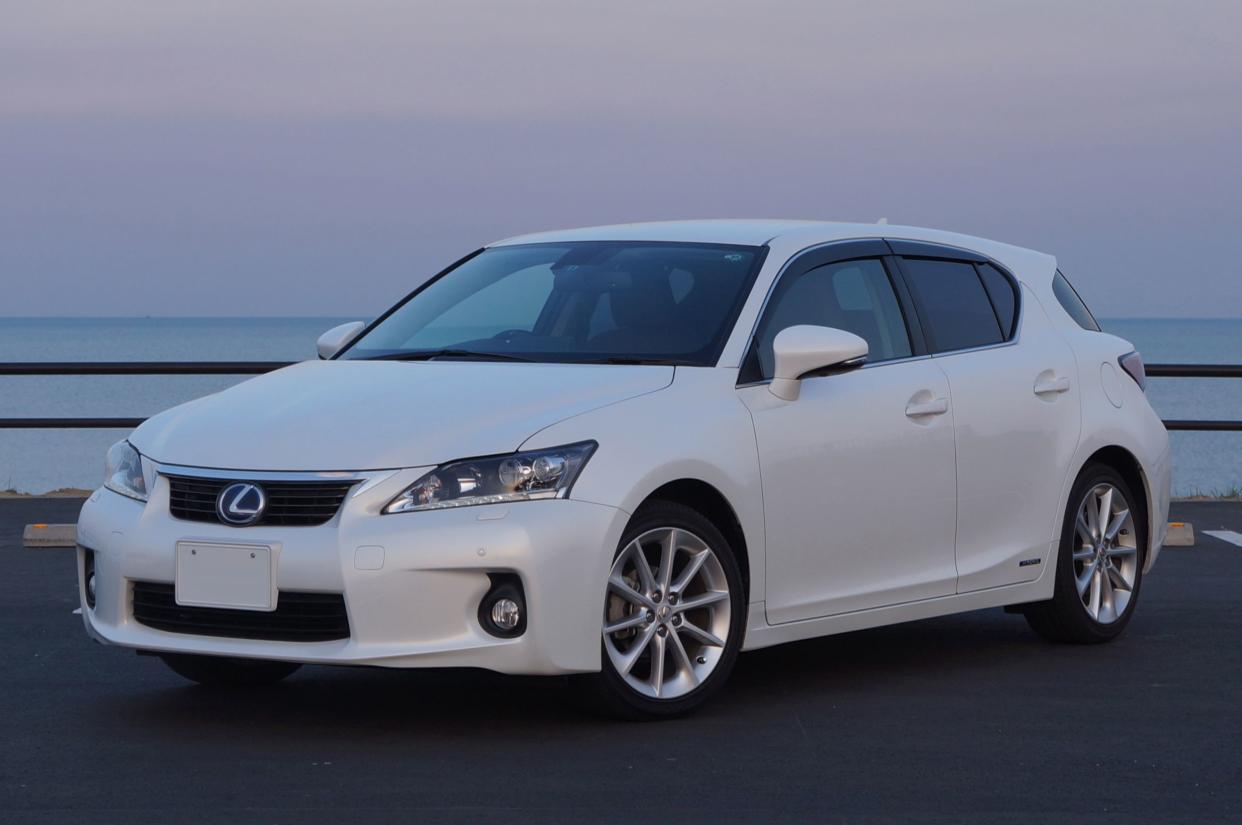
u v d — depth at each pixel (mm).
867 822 4680
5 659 7293
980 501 7184
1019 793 5020
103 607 5922
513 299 7059
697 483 6059
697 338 6465
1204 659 7383
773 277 6766
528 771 5246
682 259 6973
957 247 7719
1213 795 5008
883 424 6746
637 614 5926
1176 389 132500
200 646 5656
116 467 6207
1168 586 9625
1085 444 7672
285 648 5531
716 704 6348
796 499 6375
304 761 5406
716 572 6109
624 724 5926
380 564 5422
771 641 6355
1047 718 6109
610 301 6770
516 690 6590
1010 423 7328
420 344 6910
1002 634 8086
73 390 135250
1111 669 7137
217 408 6199
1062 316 7988
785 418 6379
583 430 5758
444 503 5508
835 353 6312
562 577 5555
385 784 5090
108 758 5461
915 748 5609
